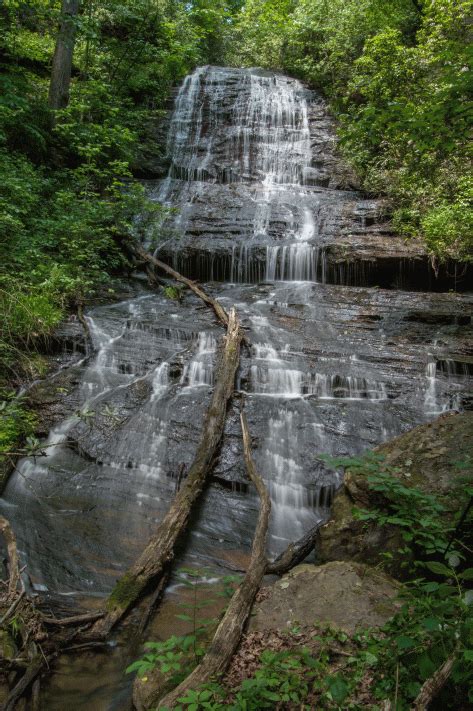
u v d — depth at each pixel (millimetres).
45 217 9273
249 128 15047
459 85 4152
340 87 15430
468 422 4500
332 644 2797
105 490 5277
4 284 7301
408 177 11125
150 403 6332
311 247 10086
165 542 4195
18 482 5309
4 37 12750
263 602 3301
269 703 2367
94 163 10852
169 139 14883
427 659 1938
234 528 4871
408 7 14695
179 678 2771
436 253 9422
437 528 3033
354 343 7645
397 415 6098
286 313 8570
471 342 7590
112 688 3010
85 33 11820
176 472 5473
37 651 3092
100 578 4090
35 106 11023
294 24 17219
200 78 16703
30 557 4262
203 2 18781
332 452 5621
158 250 10523
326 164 13859
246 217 11516
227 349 6961
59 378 6695
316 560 4023
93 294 8922
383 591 3330
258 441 5746
